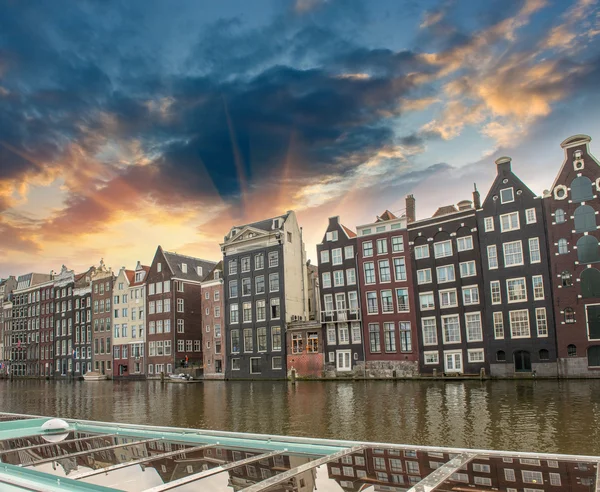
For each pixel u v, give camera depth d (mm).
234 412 32250
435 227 53844
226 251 71625
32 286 108125
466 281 51281
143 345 81688
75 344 94125
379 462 5695
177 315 78750
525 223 48219
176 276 79750
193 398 43031
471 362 50281
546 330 46219
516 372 47312
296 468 5430
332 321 59281
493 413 26750
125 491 4758
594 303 44250
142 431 8508
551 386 38938
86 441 7750
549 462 5391
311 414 29766
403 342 55031
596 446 18859
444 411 28359
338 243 60719
